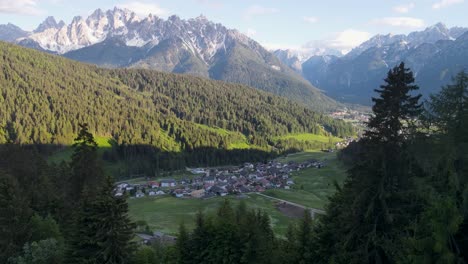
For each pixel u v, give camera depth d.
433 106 28.86
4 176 56.09
